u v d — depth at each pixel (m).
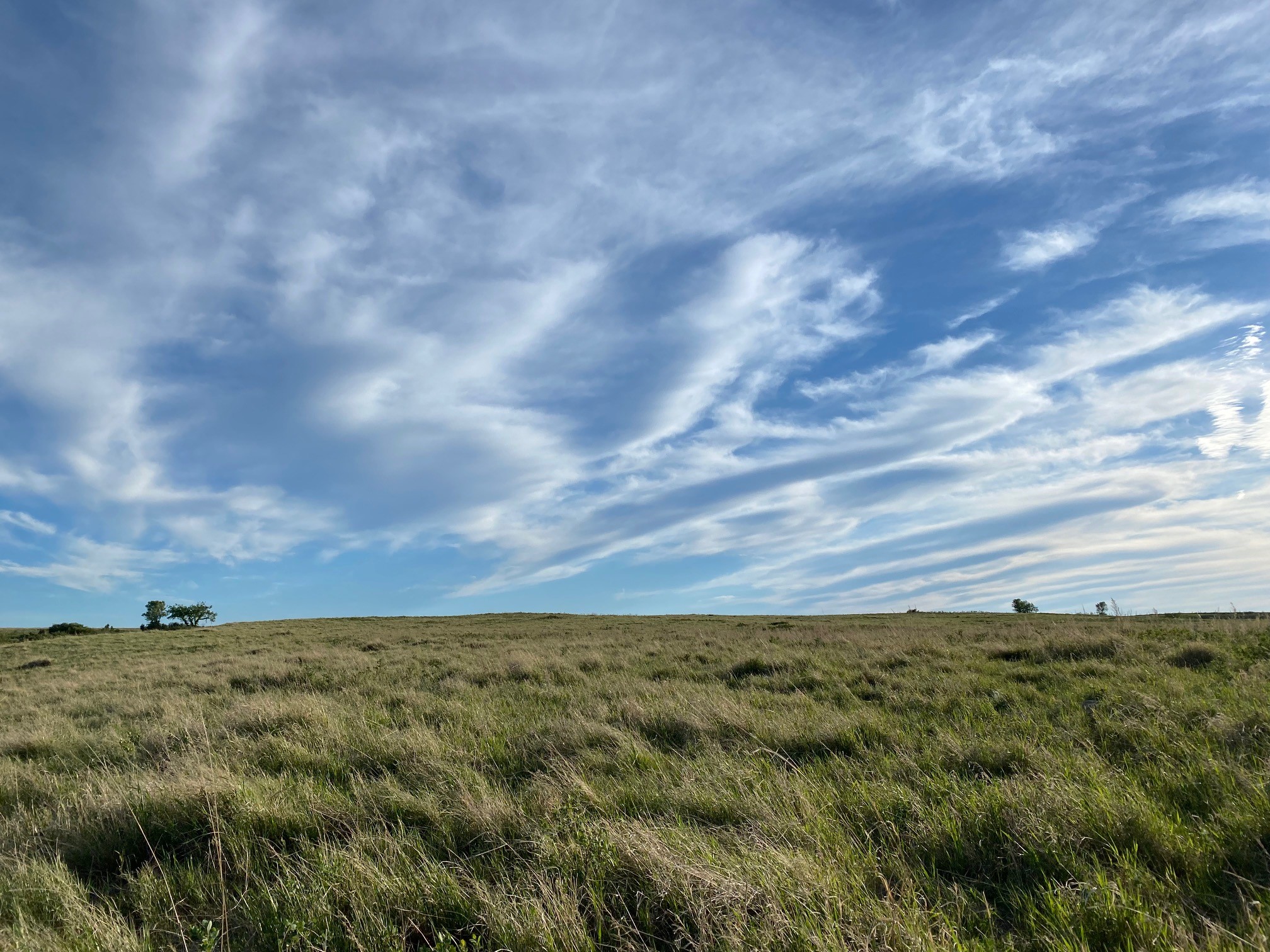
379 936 3.15
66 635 42.59
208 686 14.36
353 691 12.16
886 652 13.34
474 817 4.59
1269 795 3.85
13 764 7.35
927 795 4.55
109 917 3.54
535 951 2.95
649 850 3.52
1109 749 5.39
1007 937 2.87
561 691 10.70
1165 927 2.67
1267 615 15.84
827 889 3.11
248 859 4.08
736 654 15.41
